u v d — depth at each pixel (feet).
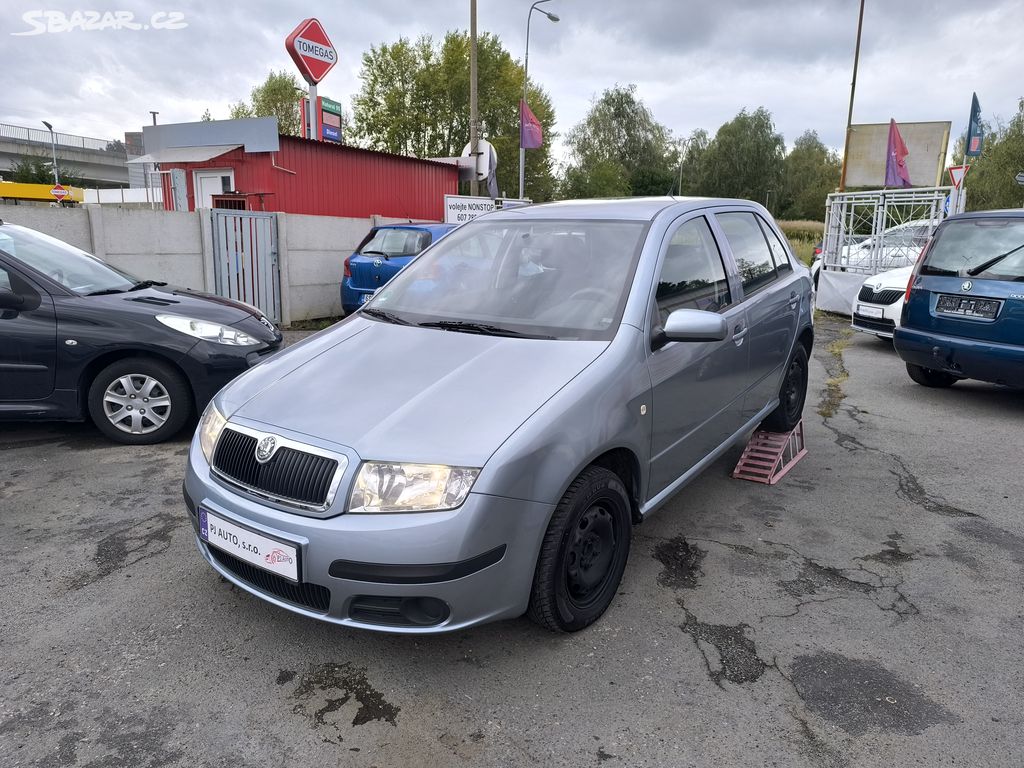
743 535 12.51
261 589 8.66
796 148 277.85
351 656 8.98
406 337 10.39
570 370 9.07
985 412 20.57
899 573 11.18
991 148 105.70
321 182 47.60
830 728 7.74
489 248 12.30
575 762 7.27
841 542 12.25
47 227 26.14
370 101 141.08
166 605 10.07
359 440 8.04
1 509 13.15
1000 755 7.34
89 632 9.42
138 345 15.92
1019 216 19.92
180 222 30.09
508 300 11.00
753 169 215.92
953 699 8.21
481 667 8.78
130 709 8.00
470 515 7.67
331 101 54.39
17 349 15.58
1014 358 18.85
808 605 10.23
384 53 138.00
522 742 7.54
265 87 187.83
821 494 14.40
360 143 143.95
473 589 7.86
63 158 195.52
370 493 7.79
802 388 16.99
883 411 20.71
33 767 7.15
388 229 34.65
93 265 18.25
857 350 31.22
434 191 58.39
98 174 205.16
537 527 8.20
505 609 8.25
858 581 10.93
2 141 184.65
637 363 9.77
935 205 38.24
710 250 12.66
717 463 16.25
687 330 9.82
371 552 7.64
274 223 34.01
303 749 7.44
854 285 41.27
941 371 21.39
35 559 11.32
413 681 8.51
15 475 14.78
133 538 12.06
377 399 8.73
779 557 11.70
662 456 10.69
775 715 7.95
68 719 7.84
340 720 7.87
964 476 15.40
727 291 12.79
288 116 182.80
